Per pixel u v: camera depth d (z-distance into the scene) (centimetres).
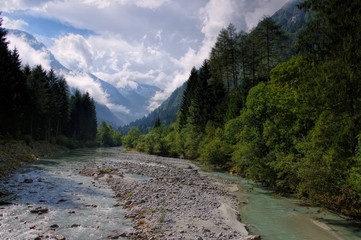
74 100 9750
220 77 5988
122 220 1320
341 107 1457
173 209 1526
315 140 1620
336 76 1449
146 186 2166
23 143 4725
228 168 3981
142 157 6216
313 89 1705
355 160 1388
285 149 2295
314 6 1770
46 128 6994
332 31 1631
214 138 4466
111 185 2253
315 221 1500
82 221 1270
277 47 4431
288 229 1353
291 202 1973
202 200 1823
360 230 1358
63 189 1950
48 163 3600
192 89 7900
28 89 5697
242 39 5219
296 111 2258
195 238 1095
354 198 1450
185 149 6297
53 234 1083
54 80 7925
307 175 1631
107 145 14362
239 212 1669
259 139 2555
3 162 2858
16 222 1194
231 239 1131
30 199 1590
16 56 5609
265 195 2220
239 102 4469
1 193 1622
